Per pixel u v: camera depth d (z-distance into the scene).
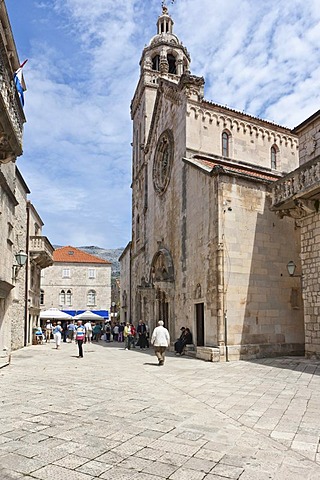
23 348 29.78
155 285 26.23
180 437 6.94
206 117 26.55
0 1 11.21
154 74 39.84
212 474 5.38
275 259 20.69
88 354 24.30
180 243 25.12
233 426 7.64
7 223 17.95
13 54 13.50
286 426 7.61
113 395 10.72
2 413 8.67
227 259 19.50
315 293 17.48
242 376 13.81
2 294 16.89
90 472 5.45
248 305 19.56
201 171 21.98
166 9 42.16
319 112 19.34
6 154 13.59
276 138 29.50
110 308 66.94
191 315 22.59
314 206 17.62
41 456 6.04
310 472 5.45
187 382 12.83
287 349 20.16
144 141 38.16
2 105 11.23
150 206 33.78
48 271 65.62
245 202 20.47
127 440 6.77
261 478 5.25
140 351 26.72
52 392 11.18
